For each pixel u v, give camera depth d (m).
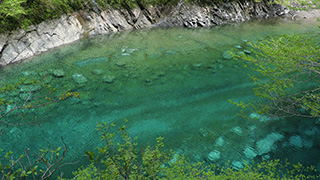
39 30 7.81
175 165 3.38
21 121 5.07
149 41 9.31
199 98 6.18
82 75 6.80
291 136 5.09
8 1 7.26
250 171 3.70
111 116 5.46
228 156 4.57
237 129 5.25
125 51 8.35
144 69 7.31
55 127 5.05
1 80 6.23
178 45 9.09
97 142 4.77
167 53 8.39
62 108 5.54
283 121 5.48
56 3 8.33
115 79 6.74
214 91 6.47
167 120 5.43
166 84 6.67
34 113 5.29
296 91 6.33
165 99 6.10
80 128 5.08
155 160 2.96
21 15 7.45
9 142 4.60
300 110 5.78
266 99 6.14
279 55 3.66
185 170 3.63
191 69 7.44
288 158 4.55
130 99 6.02
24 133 4.83
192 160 4.45
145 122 5.34
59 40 8.35
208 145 4.82
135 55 8.12
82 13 9.08
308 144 4.89
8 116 5.11
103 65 7.38
